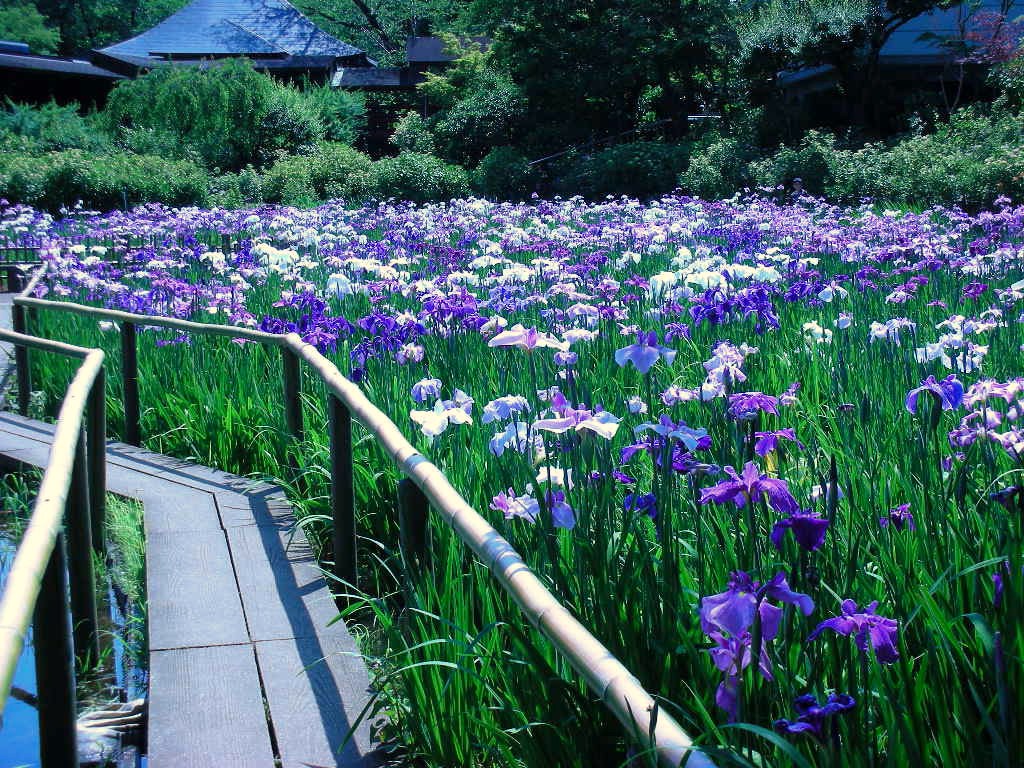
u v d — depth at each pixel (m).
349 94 42.12
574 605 2.68
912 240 10.66
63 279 11.15
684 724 2.29
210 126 34.38
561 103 33.81
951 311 7.44
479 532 2.62
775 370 5.97
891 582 2.61
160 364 7.43
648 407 3.36
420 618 3.08
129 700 3.76
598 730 2.44
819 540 1.93
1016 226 12.92
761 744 1.93
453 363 5.55
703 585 2.52
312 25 52.94
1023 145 20.53
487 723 2.69
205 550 4.72
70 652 3.01
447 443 4.32
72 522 4.00
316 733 3.11
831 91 31.53
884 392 4.89
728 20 32.34
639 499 2.78
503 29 34.25
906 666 2.11
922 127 27.22
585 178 29.20
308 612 4.01
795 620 2.26
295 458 5.66
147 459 6.49
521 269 7.38
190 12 52.59
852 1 28.95
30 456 6.52
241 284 9.60
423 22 64.31
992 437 3.18
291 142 35.00
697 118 33.09
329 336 5.93
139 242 16.53
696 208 18.64
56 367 8.53
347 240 13.12
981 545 2.59
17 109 32.88
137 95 34.69
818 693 2.11
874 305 7.77
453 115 35.22
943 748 1.92
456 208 20.17
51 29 63.56
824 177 24.00
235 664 3.56
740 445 3.09
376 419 3.75
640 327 6.71
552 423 2.76
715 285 6.66
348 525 4.33
